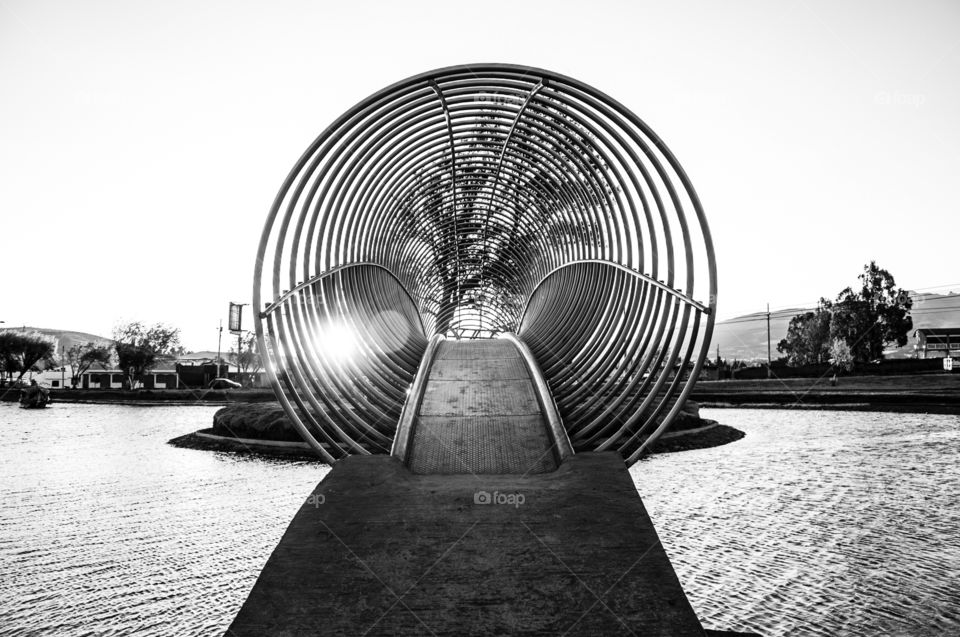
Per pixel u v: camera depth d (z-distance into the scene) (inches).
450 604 102.7
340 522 130.0
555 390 247.4
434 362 282.8
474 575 110.3
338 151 197.9
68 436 877.8
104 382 2534.5
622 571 110.8
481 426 201.6
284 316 192.1
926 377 1395.2
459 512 134.5
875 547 315.0
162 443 794.8
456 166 302.2
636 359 220.4
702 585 266.5
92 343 2847.0
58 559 310.7
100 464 621.0
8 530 365.1
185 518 389.4
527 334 365.1
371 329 275.9
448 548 119.1
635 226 219.5
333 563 114.4
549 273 336.2
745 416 1005.2
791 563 293.0
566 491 144.8
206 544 332.5
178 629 229.9
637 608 101.1
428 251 404.2
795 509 395.2
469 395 233.0
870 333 1775.3
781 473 522.3
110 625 234.4
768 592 258.1
